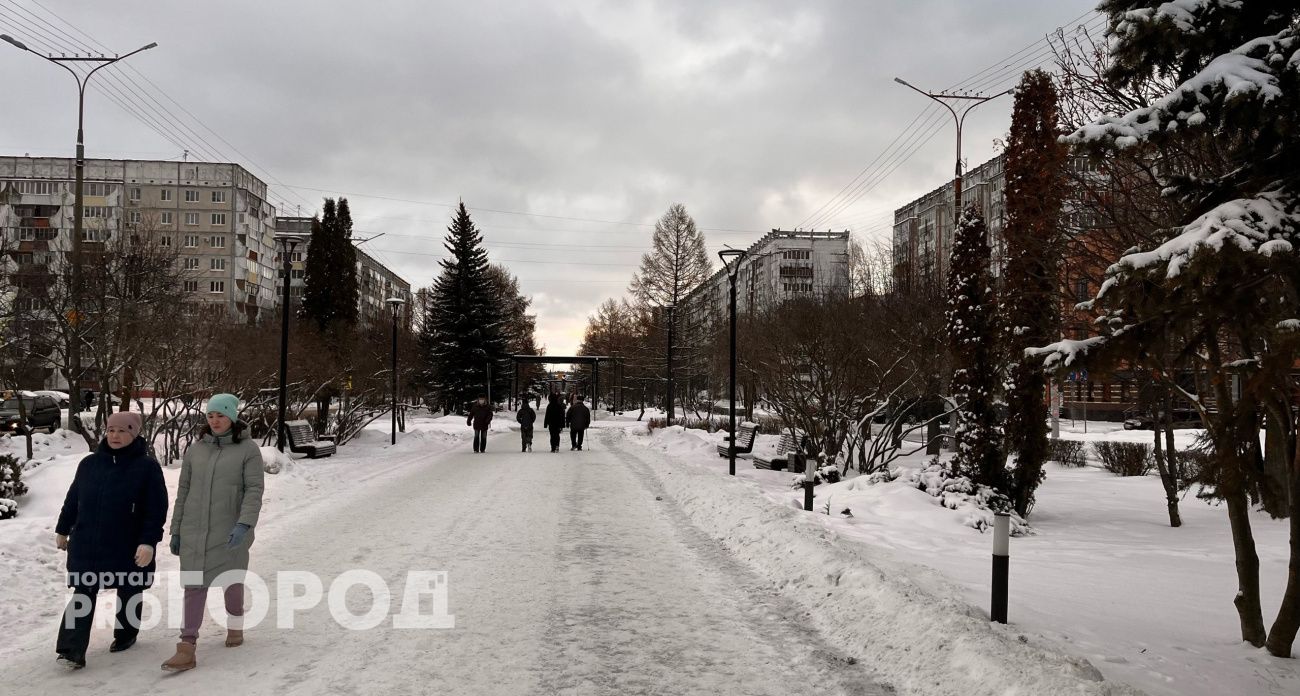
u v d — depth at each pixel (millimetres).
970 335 12586
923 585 6871
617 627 5980
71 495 5059
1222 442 5289
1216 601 7086
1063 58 9422
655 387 59031
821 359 17906
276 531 9961
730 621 6184
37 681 4672
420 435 29391
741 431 24297
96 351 18125
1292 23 4594
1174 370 5543
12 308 19547
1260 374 4457
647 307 53344
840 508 11742
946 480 12133
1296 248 4117
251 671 4895
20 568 7141
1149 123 4539
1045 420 12227
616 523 10867
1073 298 9430
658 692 4691
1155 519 12406
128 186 76500
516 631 5836
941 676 4773
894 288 25266
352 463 19656
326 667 5000
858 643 5598
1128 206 7891
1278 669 5129
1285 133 4254
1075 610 6531
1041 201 10266
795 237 91375
